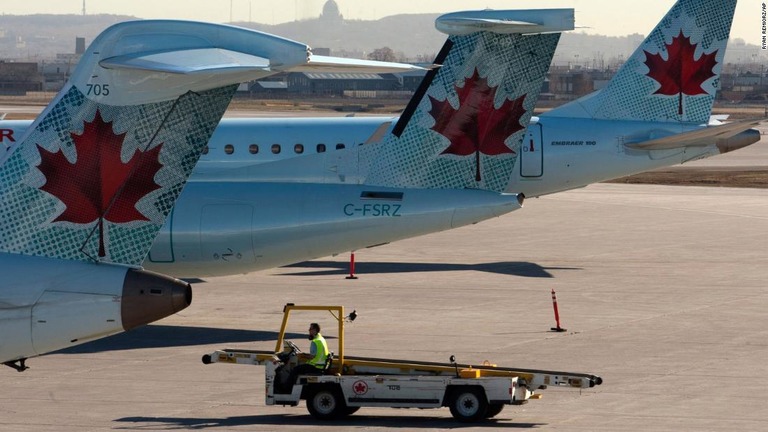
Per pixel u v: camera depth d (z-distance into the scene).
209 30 59.28
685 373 102.69
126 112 63.16
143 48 60.25
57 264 63.44
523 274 167.38
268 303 142.88
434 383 86.38
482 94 120.38
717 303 141.25
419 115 121.50
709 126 185.62
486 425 85.19
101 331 63.50
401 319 130.88
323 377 87.12
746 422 85.31
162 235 119.56
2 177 63.16
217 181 123.00
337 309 91.81
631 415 87.62
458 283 159.00
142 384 99.56
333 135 175.50
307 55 55.34
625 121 184.50
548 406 90.88
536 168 181.75
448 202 121.06
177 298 63.59
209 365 107.50
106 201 63.78
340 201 121.06
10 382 100.19
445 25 117.19
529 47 118.75
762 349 113.44
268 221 119.94
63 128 63.19
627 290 151.75
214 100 63.59
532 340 118.12
